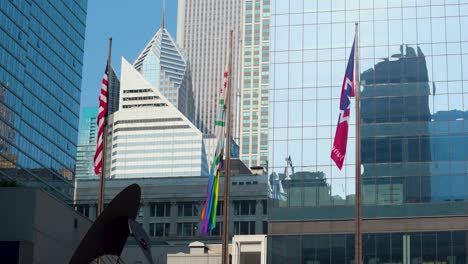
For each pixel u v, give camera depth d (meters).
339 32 105.75
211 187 64.94
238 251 109.50
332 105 103.75
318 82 104.81
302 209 101.19
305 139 103.25
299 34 106.69
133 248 128.00
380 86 103.06
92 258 41.69
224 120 65.12
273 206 101.81
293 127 103.88
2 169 186.12
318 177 101.88
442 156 99.94
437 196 98.81
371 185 100.38
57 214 77.69
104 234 41.12
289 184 102.19
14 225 72.25
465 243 96.75
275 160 103.19
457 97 101.31
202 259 122.94
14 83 193.50
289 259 99.94
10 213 72.56
